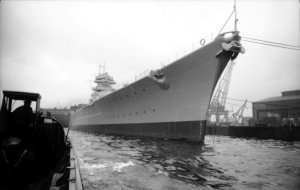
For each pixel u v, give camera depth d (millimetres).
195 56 15266
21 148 6176
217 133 37438
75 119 52094
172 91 17453
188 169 8609
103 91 39219
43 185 5762
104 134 28594
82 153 13055
